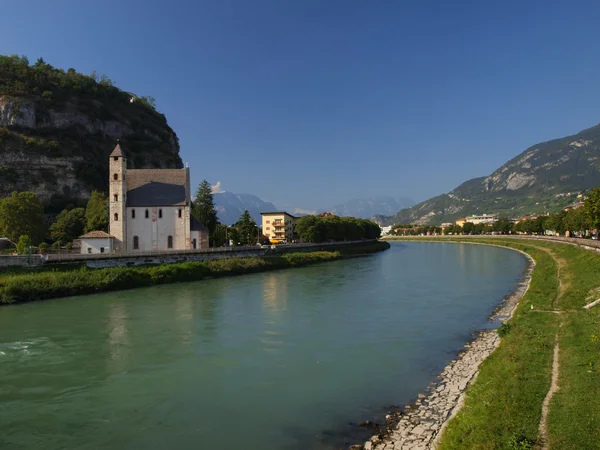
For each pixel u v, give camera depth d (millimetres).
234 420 22531
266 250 111438
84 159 186375
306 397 25266
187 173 110625
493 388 22156
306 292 64312
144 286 72312
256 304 54750
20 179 164375
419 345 35531
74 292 63625
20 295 58406
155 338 38500
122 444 20344
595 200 103500
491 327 41094
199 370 30203
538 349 27531
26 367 30953
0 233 105188
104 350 34906
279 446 19719
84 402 25062
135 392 26422
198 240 106375
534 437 16453
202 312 49781
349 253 152875
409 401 24219
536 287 60469
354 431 20891
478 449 16250
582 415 17359
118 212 102000
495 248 172625
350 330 40938
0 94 183500
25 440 20844
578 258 74375
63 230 124062
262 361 32031
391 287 68625
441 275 84625
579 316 34375
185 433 21234
